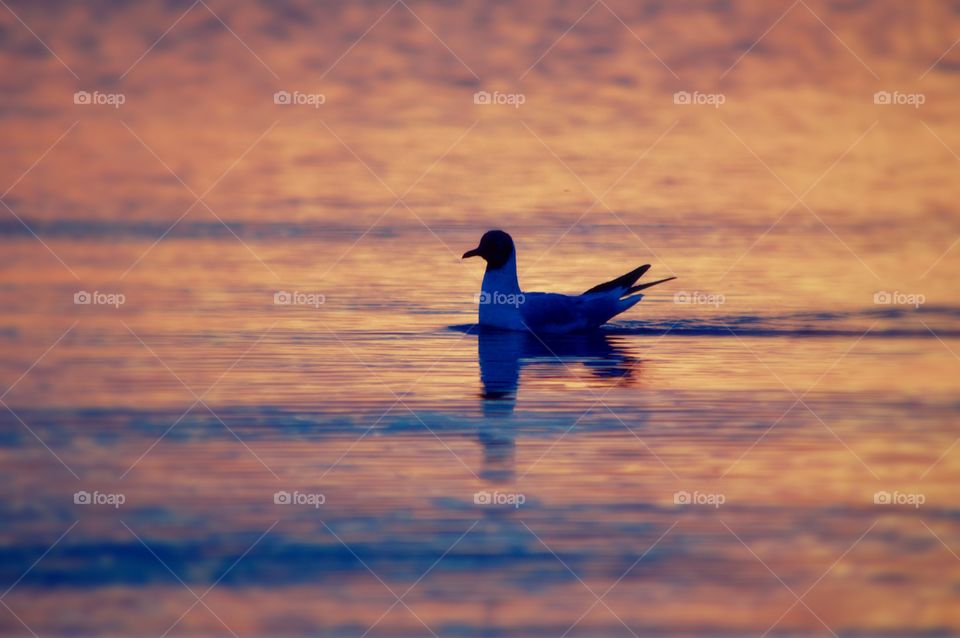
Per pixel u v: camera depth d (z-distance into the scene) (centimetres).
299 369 1506
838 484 1148
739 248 2255
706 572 974
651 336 1694
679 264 2133
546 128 3628
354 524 1052
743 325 1745
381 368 1517
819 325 1736
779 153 3275
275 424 1302
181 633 879
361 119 3750
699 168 3080
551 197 2733
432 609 913
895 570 980
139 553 998
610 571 974
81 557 991
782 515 1080
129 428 1285
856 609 920
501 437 1268
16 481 1140
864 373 1501
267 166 3036
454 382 1464
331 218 2488
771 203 2680
